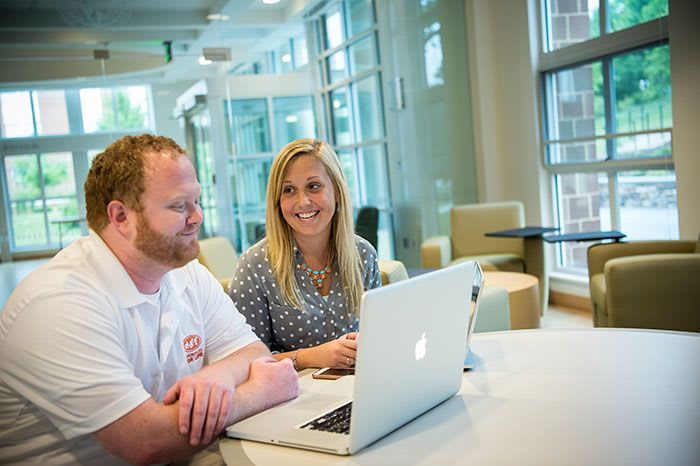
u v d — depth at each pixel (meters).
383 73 6.25
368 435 1.26
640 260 3.47
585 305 5.57
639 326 3.50
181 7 5.23
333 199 2.16
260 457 1.28
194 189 1.52
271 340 2.27
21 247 4.59
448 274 1.43
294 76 5.84
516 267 5.29
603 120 5.38
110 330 1.47
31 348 1.37
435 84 6.48
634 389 1.45
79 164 4.80
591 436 1.23
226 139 5.53
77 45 4.85
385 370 1.26
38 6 4.76
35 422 1.45
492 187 6.59
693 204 4.55
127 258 1.54
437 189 6.56
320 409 1.49
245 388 1.51
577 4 5.48
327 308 2.20
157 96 5.13
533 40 5.93
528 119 6.09
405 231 6.49
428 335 1.38
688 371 1.55
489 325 2.91
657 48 4.79
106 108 4.92
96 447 1.49
